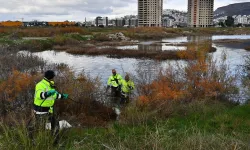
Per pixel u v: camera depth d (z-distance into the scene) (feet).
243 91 45.03
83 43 182.70
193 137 18.97
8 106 32.65
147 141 18.90
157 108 32.09
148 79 50.70
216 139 19.11
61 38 174.50
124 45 179.83
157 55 110.73
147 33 310.65
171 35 322.34
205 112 31.30
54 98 21.79
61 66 79.56
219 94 40.88
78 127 27.73
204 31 419.54
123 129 26.37
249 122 26.45
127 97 41.75
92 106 36.19
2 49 87.61
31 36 207.92
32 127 20.98
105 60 105.70
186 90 40.29
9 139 18.60
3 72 48.06
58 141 20.71
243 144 18.16
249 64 57.36
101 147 19.71
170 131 23.62
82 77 46.57
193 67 43.14
